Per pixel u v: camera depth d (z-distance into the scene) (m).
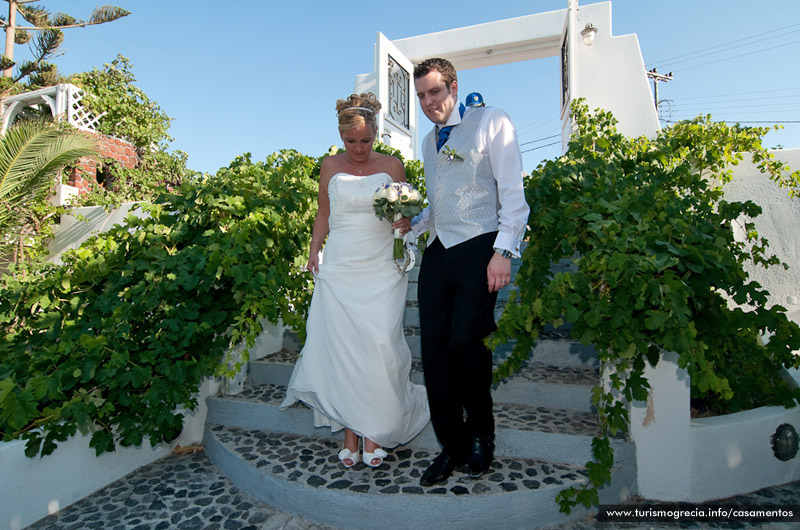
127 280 2.78
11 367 2.45
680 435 2.19
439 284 2.02
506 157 1.89
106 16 12.54
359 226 2.37
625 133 5.73
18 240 6.57
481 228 1.94
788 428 2.42
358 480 2.14
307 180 3.57
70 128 7.33
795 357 2.40
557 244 2.42
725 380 1.93
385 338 2.19
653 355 2.10
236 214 2.97
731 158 4.34
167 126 9.55
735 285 2.18
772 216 4.14
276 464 2.34
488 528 1.96
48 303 2.74
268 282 2.79
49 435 2.22
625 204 2.30
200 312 2.88
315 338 2.39
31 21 12.99
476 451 2.06
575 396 2.57
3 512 2.07
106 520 2.15
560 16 6.49
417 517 1.96
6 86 11.99
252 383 3.29
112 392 2.48
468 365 1.96
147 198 8.62
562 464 2.23
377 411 2.17
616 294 2.02
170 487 2.44
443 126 2.07
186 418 2.92
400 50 7.38
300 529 2.04
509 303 2.38
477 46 6.93
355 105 2.34
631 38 5.79
